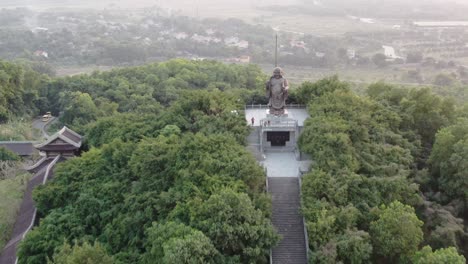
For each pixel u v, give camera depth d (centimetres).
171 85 10625
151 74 11369
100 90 10906
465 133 5228
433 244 4456
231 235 3928
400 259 4172
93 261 3803
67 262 3788
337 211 4309
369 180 4666
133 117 6919
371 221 4350
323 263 3966
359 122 5438
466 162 4781
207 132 5419
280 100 5903
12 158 7631
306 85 6638
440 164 5134
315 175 4609
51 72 15900
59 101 10806
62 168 5806
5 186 6819
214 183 4444
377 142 5372
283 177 5103
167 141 5378
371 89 6762
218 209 4034
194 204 4219
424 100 6053
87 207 5081
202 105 6144
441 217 4603
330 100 5962
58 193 5422
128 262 4375
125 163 5497
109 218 4928
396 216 4109
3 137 8812
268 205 4425
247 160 4697
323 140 4978
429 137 6031
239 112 5966
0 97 10131
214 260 3869
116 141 5741
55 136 6788
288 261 4244
